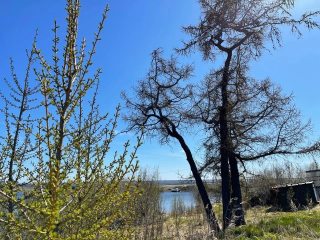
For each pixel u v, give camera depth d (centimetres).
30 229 203
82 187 251
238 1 979
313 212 865
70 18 273
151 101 1193
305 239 600
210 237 668
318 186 1595
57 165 215
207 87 1092
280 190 1426
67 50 272
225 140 1020
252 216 1157
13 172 356
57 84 267
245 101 1067
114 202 300
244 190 1354
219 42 1130
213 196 1473
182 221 869
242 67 1129
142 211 772
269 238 639
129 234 308
